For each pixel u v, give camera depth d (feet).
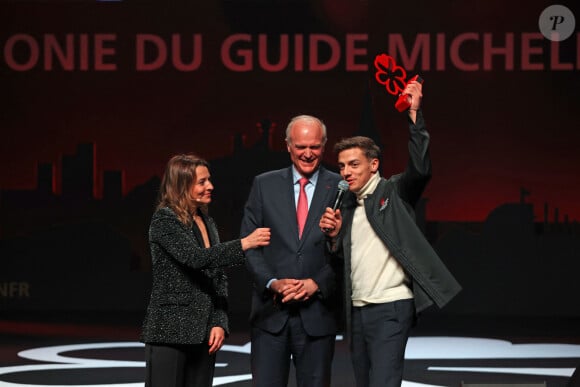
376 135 74.43
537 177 74.02
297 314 26.73
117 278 76.18
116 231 76.13
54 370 44.68
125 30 75.51
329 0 74.54
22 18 75.46
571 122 73.67
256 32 75.10
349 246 25.80
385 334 25.27
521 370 45.29
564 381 41.91
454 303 74.18
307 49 74.84
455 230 74.28
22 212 76.18
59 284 76.18
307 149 26.68
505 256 73.97
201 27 75.25
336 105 74.74
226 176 75.20
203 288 24.79
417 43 74.02
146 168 75.97
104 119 75.87
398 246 25.16
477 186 74.28
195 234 25.14
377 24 74.28
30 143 75.97
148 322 24.47
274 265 26.96
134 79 75.61
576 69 73.46
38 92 75.77
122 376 42.91
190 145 75.61
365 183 25.90
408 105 25.02
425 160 24.91
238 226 74.64
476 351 52.60
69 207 76.18
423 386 40.45
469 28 73.77
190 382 25.09
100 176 76.13
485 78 73.92
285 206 27.20
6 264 76.02
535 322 69.00
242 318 70.74
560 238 73.72
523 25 73.67
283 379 27.12
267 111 75.20
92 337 58.59
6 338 57.82
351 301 25.99
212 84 75.41
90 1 75.31
